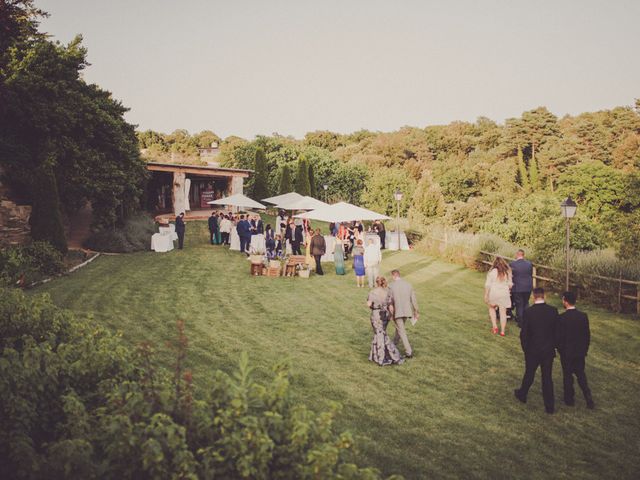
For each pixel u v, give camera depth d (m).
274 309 13.15
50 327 5.54
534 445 6.41
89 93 25.86
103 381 4.29
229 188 41.81
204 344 9.97
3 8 20.25
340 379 8.44
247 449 3.15
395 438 6.46
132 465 3.25
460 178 54.53
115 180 23.97
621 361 9.58
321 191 52.97
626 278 13.47
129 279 16.41
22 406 3.91
